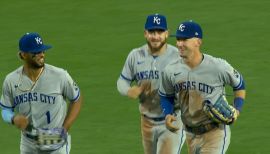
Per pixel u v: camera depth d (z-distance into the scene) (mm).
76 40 59938
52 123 30453
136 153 39375
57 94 30203
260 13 63906
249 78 49938
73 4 69438
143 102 33906
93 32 61812
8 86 30406
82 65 54094
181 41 28984
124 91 33750
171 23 62656
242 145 39906
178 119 33250
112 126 43500
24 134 30906
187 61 29344
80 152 39906
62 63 54750
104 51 56906
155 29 32688
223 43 57344
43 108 30297
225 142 30172
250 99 46406
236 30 60156
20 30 63469
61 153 30734
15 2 71188
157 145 34188
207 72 29266
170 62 30844
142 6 67688
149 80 33375
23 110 30484
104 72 52406
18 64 54812
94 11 67188
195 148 30484
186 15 64500
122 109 45906
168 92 30766
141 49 33750
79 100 30734
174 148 33781
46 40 60562
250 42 57188
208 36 59094
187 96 29922
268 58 53531
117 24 63469
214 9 65688
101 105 46688
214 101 29469
